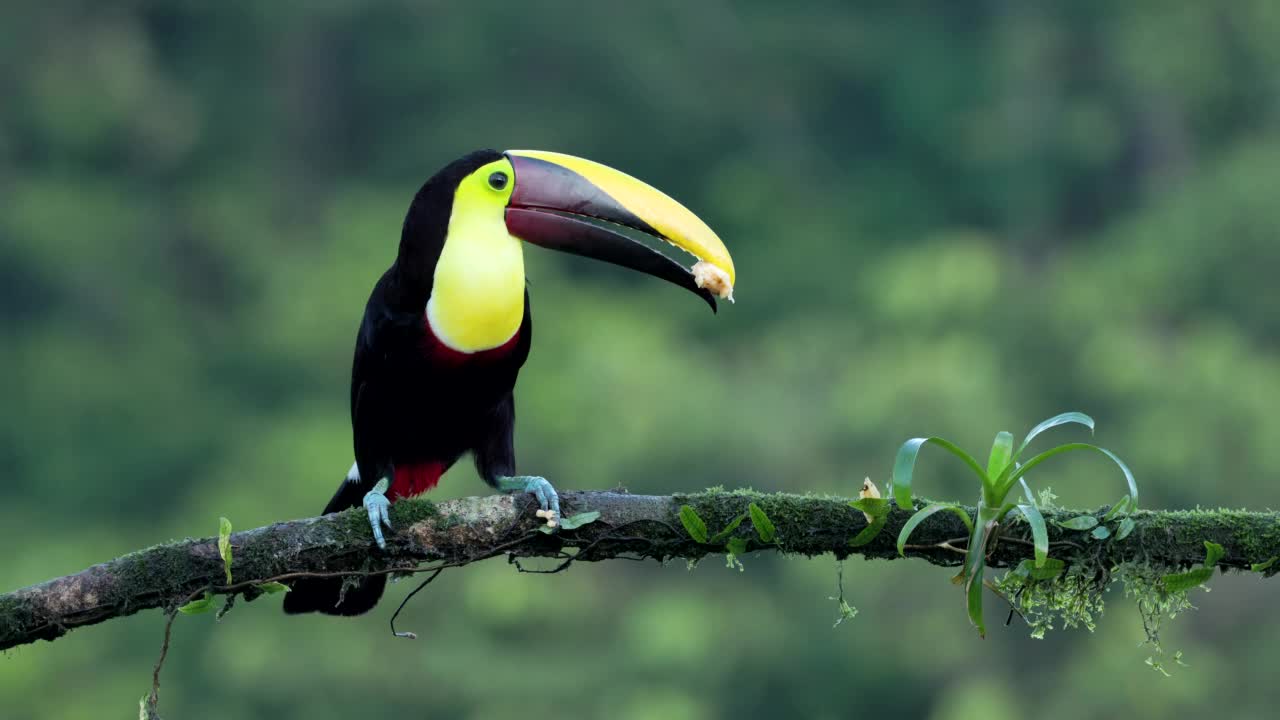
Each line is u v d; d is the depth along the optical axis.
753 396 19.59
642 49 25.75
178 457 22.53
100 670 18.19
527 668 17.31
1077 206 25.64
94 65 25.27
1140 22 24.25
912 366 18.47
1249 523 4.87
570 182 5.53
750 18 26.59
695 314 23.41
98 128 25.05
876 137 27.14
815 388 19.97
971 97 26.39
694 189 26.92
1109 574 4.95
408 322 5.50
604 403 19.22
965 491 18.23
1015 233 25.34
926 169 26.45
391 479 5.89
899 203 25.97
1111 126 25.03
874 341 20.97
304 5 25.62
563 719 17.28
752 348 22.42
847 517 4.92
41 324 23.86
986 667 17.67
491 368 5.57
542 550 5.02
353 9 25.72
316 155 26.81
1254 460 18.91
